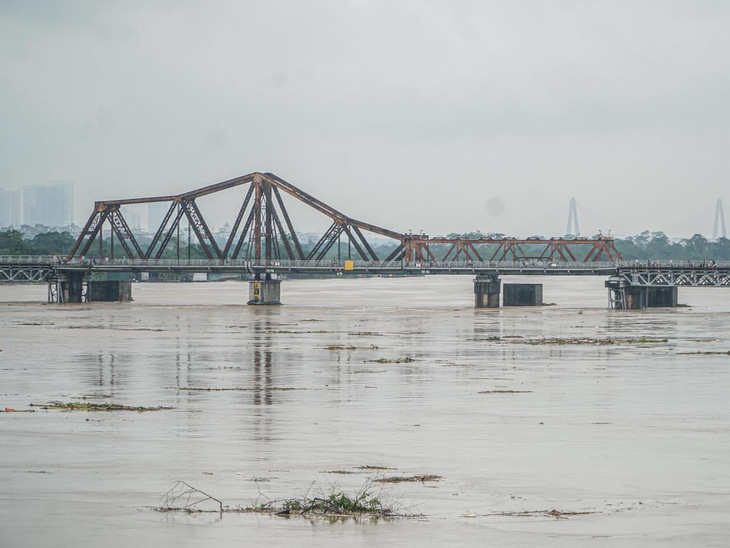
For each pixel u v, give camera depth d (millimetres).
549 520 38531
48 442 55625
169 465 49281
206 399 74812
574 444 55688
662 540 35812
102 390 80375
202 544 34938
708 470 48344
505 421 64250
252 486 44531
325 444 55500
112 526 37250
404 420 64688
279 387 82625
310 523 37781
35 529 36812
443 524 37812
